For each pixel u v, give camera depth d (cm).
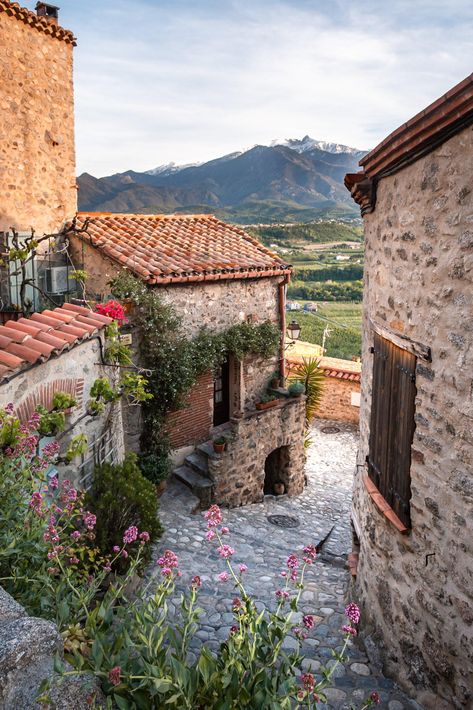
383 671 450
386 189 464
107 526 532
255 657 282
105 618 281
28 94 961
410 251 406
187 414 988
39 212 1008
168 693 247
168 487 959
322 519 1024
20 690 221
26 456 394
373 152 428
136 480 581
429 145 359
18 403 439
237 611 296
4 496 346
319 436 1523
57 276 988
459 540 351
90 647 268
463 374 338
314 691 263
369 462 522
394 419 444
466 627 347
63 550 336
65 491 420
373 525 491
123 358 620
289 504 1095
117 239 1003
